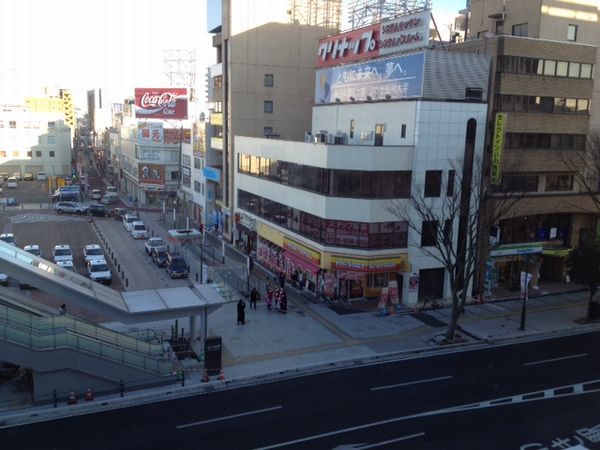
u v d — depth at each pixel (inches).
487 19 1851.6
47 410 897.5
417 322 1389.0
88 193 3937.0
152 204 3580.2
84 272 1823.3
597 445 812.6
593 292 1424.7
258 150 1941.4
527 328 1363.2
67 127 4808.1
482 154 1524.4
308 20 2282.2
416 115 1428.4
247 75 2206.0
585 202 1708.9
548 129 1610.5
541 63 1571.1
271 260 1884.8
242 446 796.0
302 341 1243.2
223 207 2420.0
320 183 1508.4
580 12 1712.6
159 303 1122.0
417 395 979.9
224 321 1369.3
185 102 3511.3
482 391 999.6
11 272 955.3
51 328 968.3
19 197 3730.3
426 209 1362.0
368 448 796.6
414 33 1464.1
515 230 1683.1
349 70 1728.6
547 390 1008.2
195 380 1029.8
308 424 866.8
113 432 832.3
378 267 1462.8
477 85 1497.3
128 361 981.2
